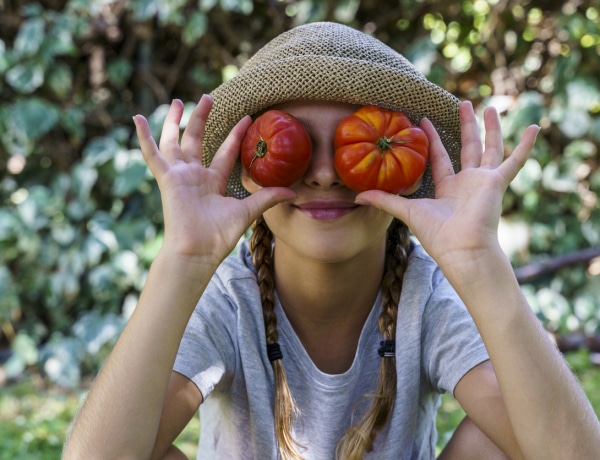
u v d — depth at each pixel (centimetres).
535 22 387
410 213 137
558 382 129
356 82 136
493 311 130
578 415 129
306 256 145
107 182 379
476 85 395
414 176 137
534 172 375
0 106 372
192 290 134
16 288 372
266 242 167
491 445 149
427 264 165
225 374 156
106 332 354
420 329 156
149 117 397
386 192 137
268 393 158
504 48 391
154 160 139
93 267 376
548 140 391
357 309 164
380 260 163
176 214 135
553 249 397
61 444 278
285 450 154
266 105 144
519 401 128
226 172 143
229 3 365
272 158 135
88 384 353
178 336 133
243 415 161
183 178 138
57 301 372
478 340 150
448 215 136
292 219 144
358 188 137
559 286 389
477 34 389
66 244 369
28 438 280
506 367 129
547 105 388
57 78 372
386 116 137
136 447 129
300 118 141
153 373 130
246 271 164
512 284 132
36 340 380
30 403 328
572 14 377
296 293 162
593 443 129
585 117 376
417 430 168
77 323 361
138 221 372
